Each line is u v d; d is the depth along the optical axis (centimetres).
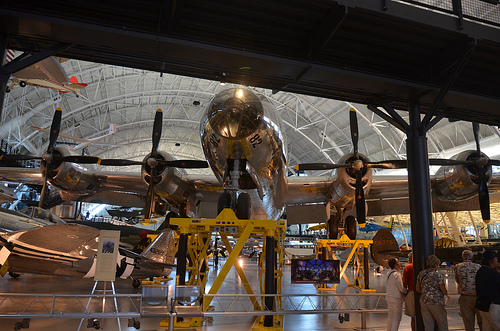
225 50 483
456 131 2703
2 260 616
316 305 767
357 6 459
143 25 500
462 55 524
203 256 603
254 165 634
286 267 2453
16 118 2719
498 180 992
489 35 522
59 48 473
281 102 3825
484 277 409
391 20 485
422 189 572
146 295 437
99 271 495
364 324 540
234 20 500
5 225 1023
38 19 420
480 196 850
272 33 532
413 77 619
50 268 688
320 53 577
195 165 855
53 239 675
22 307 630
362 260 1188
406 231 3650
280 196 820
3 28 438
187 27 514
